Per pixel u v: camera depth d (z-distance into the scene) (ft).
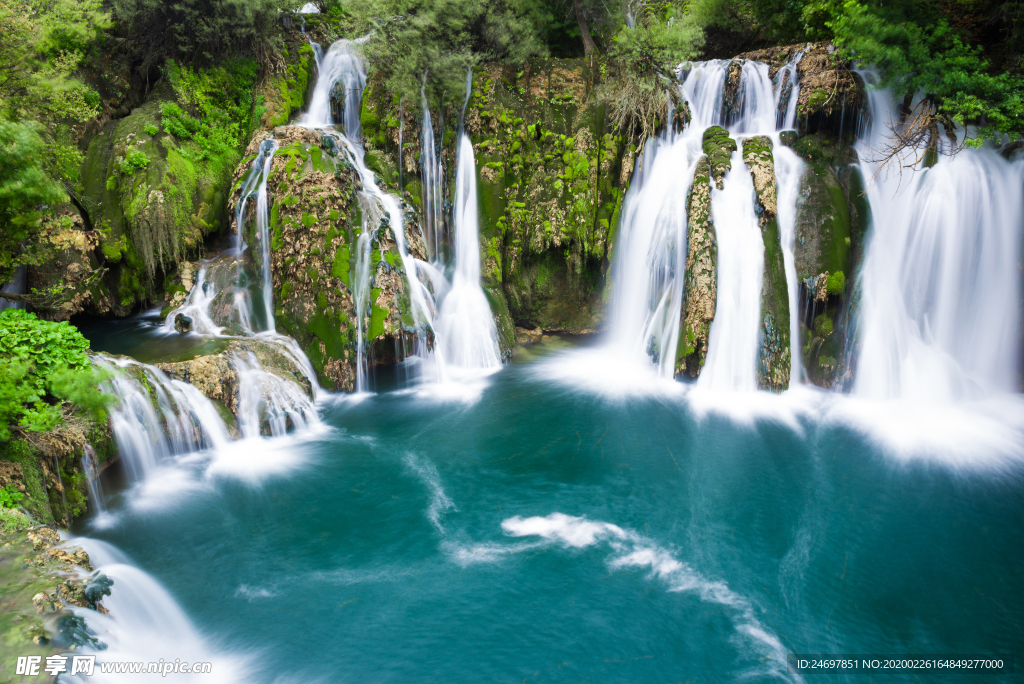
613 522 33.65
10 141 28.32
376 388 49.16
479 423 44.11
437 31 55.52
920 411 44.75
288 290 47.42
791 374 48.49
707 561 30.63
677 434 42.57
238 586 28.30
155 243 51.26
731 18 66.08
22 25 40.52
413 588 28.48
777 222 48.11
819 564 30.48
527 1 58.80
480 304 55.52
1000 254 45.83
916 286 47.50
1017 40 49.37
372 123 56.95
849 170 50.21
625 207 57.06
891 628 26.53
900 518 33.91
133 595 25.93
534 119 58.49
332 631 25.82
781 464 39.04
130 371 36.14
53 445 29.60
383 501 35.06
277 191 47.62
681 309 50.11
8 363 28.53
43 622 18.88
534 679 23.65
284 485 36.17
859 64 49.98
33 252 43.32
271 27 58.95
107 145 53.47
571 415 45.24
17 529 23.68
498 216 57.52
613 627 26.35
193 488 35.35
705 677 23.86
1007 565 30.45
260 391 41.34
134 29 57.82
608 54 59.00
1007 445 40.63
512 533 32.63
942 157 46.88
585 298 61.52
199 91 55.42
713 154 50.49
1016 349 46.57
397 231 51.01
